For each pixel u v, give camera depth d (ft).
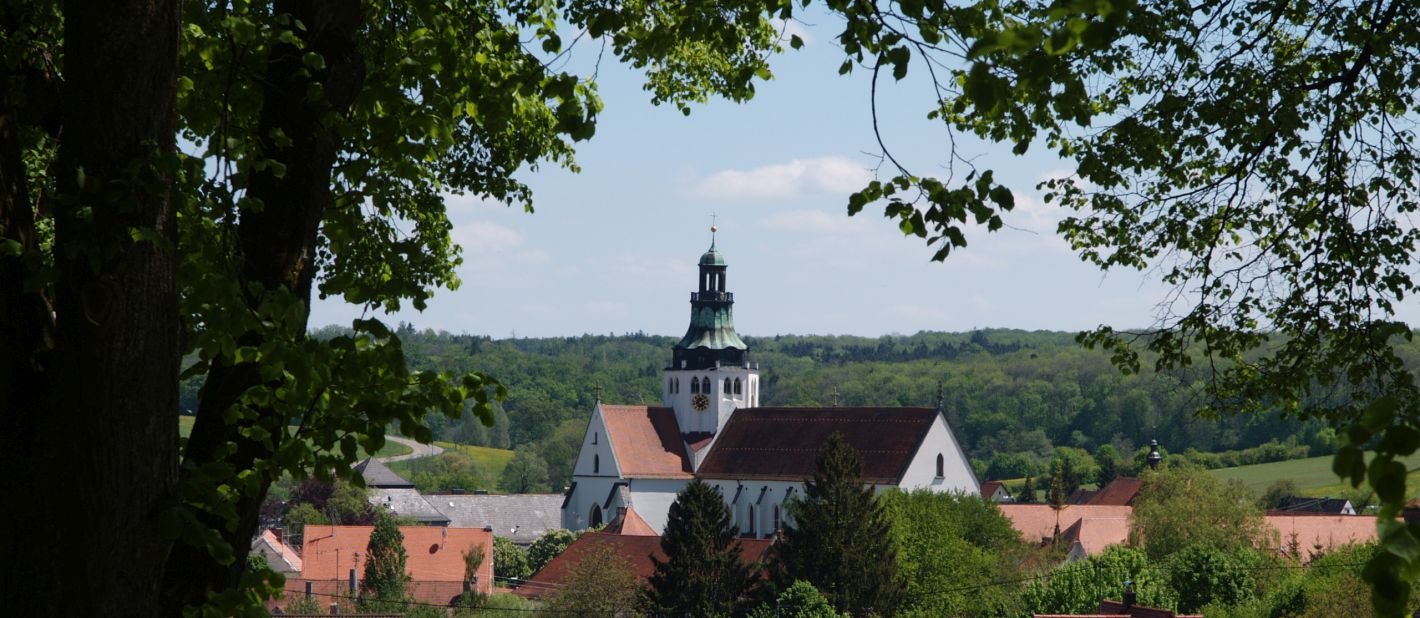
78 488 42.47
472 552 497.46
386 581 471.21
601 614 422.00
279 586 50.31
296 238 50.67
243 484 47.47
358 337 49.06
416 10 57.11
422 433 48.62
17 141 44.80
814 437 614.34
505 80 55.88
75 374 42.39
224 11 53.11
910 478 580.30
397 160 57.72
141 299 42.63
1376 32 78.38
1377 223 84.23
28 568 42.57
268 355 45.24
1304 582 351.87
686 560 434.30
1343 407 85.51
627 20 55.36
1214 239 88.99
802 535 445.78
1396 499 27.73
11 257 43.70
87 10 41.88
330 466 48.08
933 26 50.39
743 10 56.13
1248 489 502.38
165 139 43.24
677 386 649.61
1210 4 81.30
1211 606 369.91
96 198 42.01
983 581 458.50
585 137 53.26
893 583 444.96
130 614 43.80
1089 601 380.58
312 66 48.93
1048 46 33.32
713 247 651.25
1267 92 80.94
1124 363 93.25
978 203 50.31
